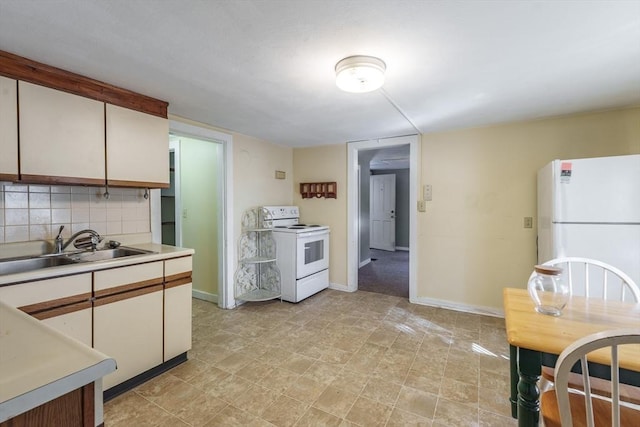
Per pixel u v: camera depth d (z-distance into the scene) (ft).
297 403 5.71
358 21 4.31
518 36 4.70
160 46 5.01
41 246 6.31
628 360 2.93
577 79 6.33
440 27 4.46
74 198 6.85
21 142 5.31
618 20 4.26
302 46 5.02
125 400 5.76
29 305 4.73
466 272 10.54
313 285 12.35
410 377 6.57
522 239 9.66
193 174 12.13
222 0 3.84
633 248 6.37
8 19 4.22
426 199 11.11
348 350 7.79
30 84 5.41
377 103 7.84
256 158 12.19
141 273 6.22
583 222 6.73
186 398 5.84
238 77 6.25
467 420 5.26
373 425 5.15
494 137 9.96
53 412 1.80
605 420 3.37
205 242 11.93
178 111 8.55
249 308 10.96
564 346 3.24
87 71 5.91
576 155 8.82
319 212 13.69
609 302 4.56
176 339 6.93
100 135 6.37
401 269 17.61
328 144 13.35
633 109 8.12
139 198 8.13
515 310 4.24
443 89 6.90
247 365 7.07
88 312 5.41
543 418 3.55
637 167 6.33
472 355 7.51
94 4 3.91
